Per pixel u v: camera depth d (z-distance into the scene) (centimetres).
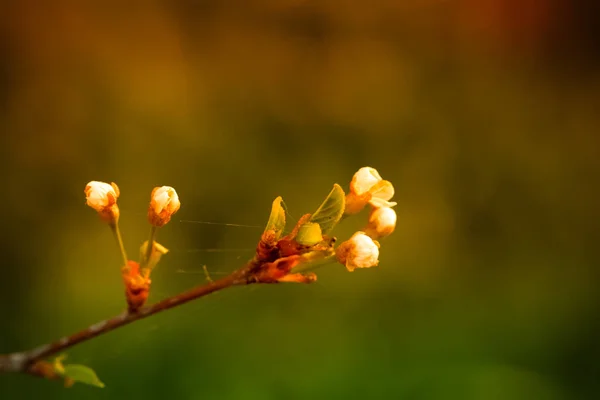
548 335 126
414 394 111
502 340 125
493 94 177
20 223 138
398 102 173
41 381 103
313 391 110
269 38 183
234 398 107
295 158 162
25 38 161
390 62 182
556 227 155
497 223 155
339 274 135
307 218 58
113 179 149
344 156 164
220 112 166
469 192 160
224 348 114
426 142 167
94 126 154
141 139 154
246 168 155
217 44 178
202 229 144
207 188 151
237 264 140
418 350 120
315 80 178
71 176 147
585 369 120
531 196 158
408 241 149
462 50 188
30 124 152
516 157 165
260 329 120
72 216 142
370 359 117
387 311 131
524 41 193
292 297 128
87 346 104
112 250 135
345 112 171
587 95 181
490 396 110
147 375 106
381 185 60
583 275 142
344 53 184
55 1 165
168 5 177
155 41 172
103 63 164
